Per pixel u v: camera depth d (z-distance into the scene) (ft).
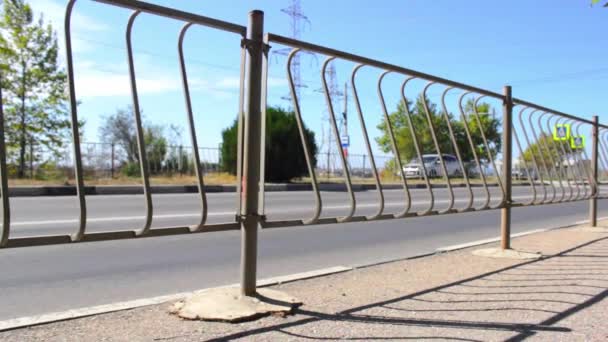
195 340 9.56
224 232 27.22
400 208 42.16
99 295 14.56
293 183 69.36
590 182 27.20
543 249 21.20
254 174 11.44
